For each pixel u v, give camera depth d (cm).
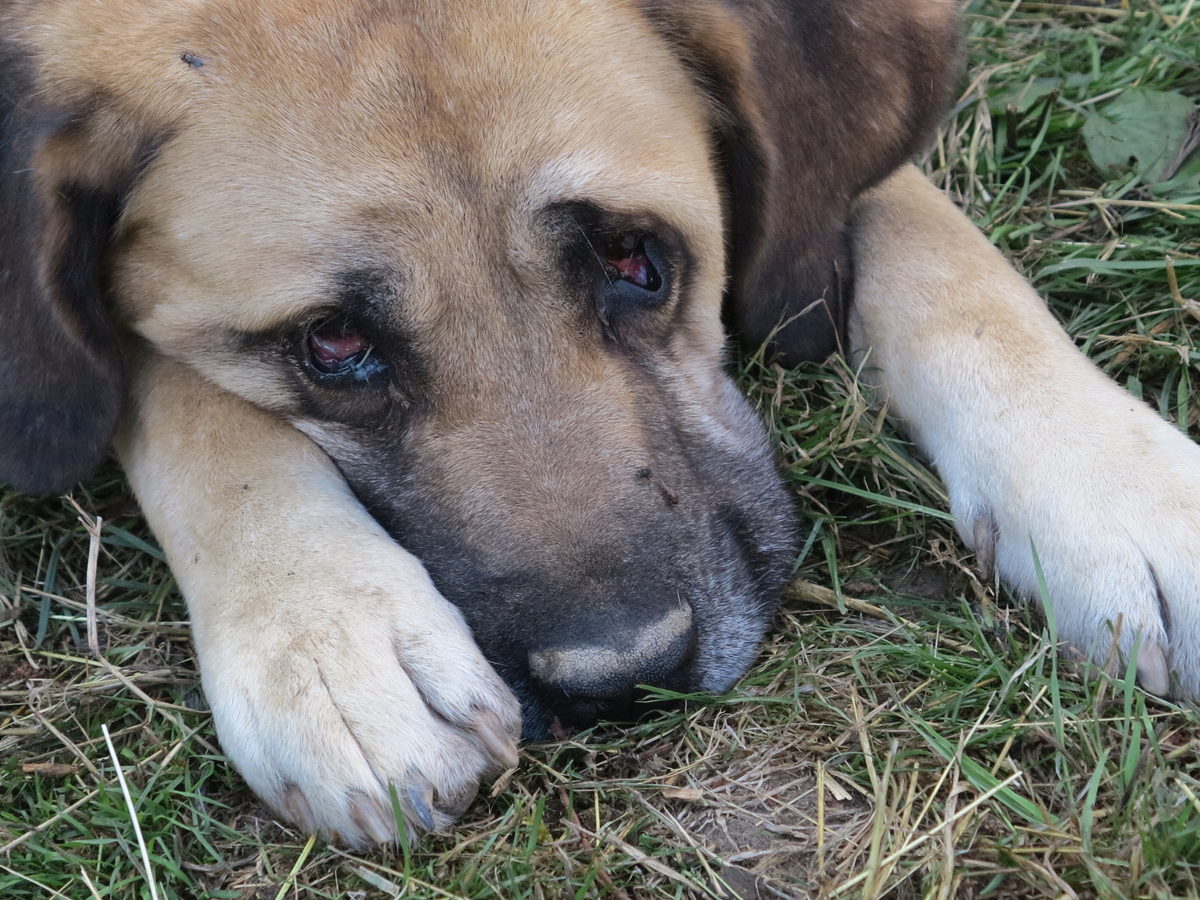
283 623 74
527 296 77
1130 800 71
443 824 73
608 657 74
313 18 76
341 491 79
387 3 76
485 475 77
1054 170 95
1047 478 77
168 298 80
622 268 80
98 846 75
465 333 77
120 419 84
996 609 78
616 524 76
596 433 77
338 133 76
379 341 77
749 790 74
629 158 78
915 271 85
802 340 86
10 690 81
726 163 83
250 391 81
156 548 85
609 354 79
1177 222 91
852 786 74
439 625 74
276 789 73
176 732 78
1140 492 76
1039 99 98
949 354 82
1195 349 86
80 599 85
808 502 84
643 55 79
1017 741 74
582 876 72
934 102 88
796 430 86
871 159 86
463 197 76
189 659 81
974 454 80
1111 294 89
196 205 78
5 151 78
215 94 77
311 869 73
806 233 85
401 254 76
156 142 78
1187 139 94
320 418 80
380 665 73
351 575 75
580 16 78
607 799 75
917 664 77
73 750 77
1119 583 75
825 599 81
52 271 78
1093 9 104
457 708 73
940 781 72
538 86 76
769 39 82
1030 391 80
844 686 77
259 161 76
